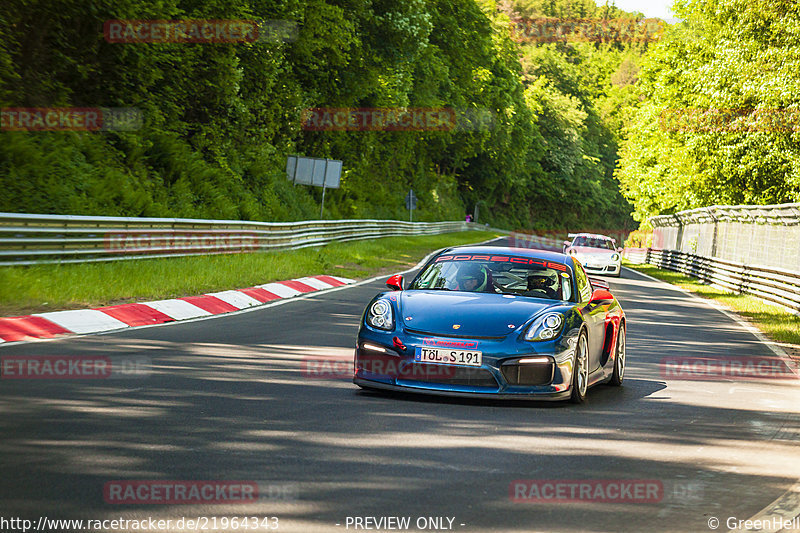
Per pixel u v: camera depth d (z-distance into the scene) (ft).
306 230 205.36
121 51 159.84
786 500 33.12
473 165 652.07
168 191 171.32
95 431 38.81
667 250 286.05
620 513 30.45
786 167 248.93
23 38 146.20
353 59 309.01
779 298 149.07
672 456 40.09
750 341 97.19
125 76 167.22
